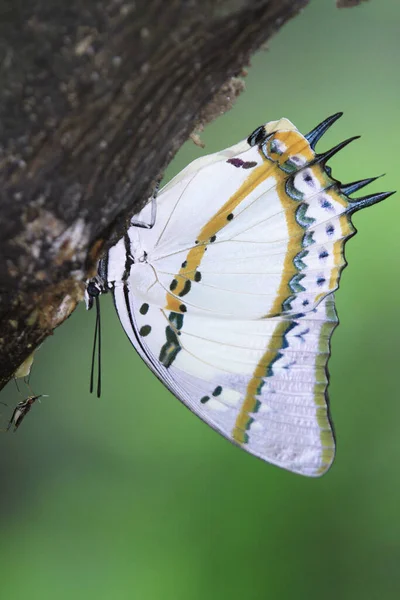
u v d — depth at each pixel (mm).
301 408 565
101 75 495
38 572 635
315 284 560
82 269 511
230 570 632
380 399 639
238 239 558
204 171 551
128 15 491
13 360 522
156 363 566
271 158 549
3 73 495
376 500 633
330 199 553
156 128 500
